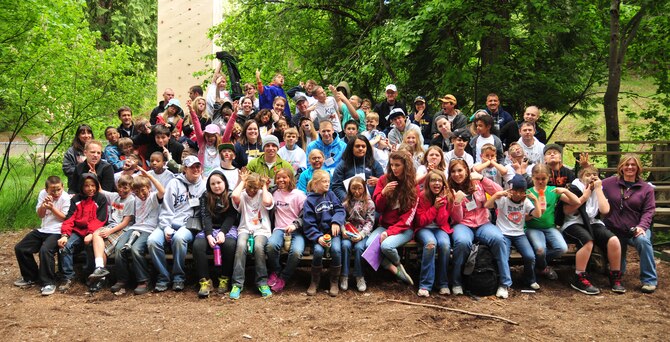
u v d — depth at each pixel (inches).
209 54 459.5
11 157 594.2
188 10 465.4
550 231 227.6
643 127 405.4
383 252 218.1
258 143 282.2
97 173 248.4
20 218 343.0
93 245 222.2
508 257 219.6
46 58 351.6
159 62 469.1
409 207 222.2
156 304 204.7
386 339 171.9
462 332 178.4
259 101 351.3
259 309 198.7
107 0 896.9
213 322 185.8
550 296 216.1
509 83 378.0
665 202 300.8
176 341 170.4
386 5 427.8
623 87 650.8
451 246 222.5
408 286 223.6
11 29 345.7
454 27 370.3
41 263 219.5
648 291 219.9
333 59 483.5
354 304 204.2
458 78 365.1
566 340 173.3
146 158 277.0
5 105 369.1
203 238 218.5
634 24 350.0
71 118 380.8
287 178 227.6
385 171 253.6
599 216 238.1
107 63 402.9
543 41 376.5
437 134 286.4
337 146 270.8
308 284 229.1
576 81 397.4
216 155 273.3
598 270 242.1
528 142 271.6
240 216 227.0
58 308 199.3
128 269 222.7
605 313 197.5
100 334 175.5
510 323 186.1
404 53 371.6
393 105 338.3
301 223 224.4
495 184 228.7
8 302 205.9
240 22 472.4
